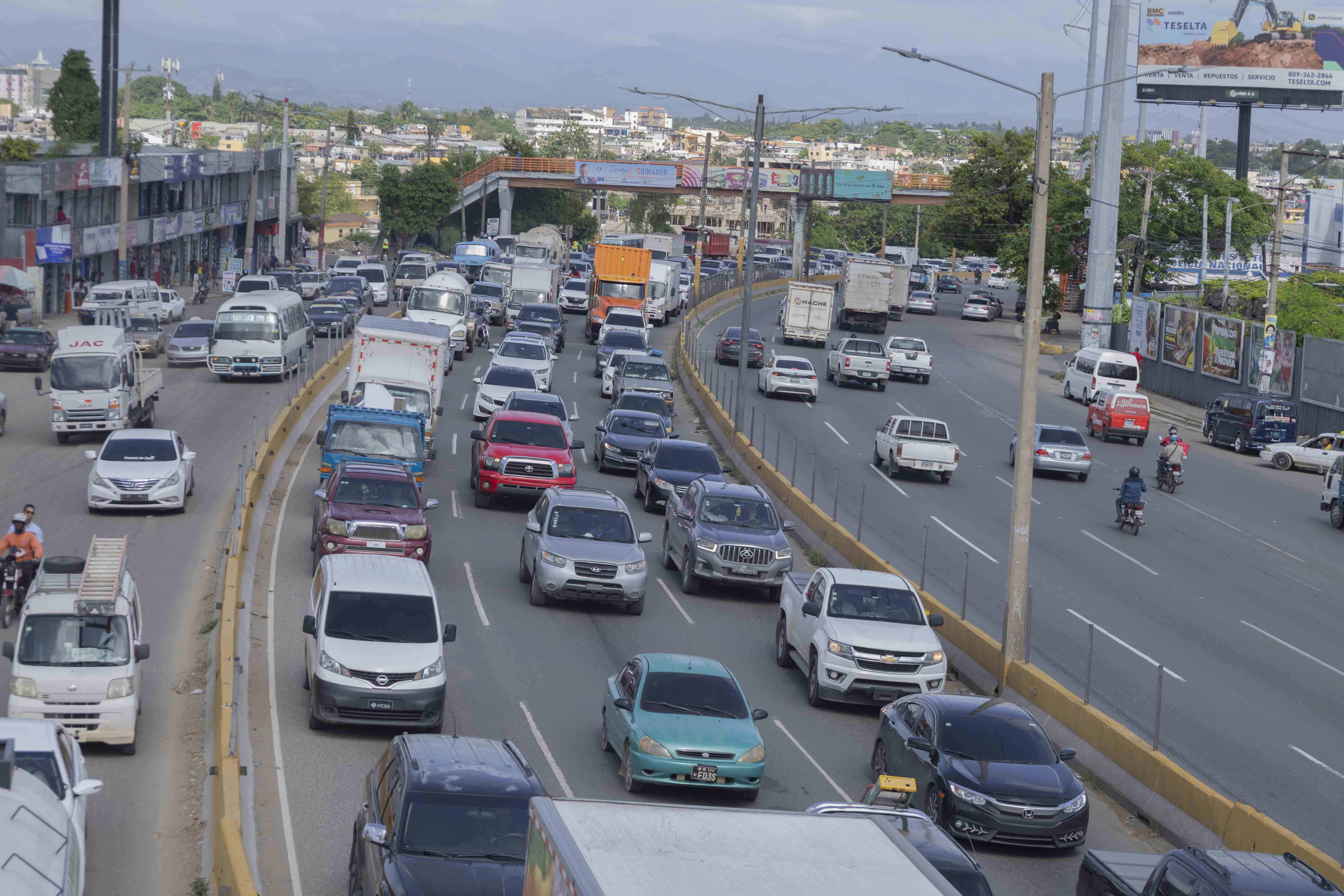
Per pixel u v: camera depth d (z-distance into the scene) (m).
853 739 20.73
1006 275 139.00
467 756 12.95
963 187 107.31
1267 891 11.34
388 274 89.69
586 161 125.06
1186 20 106.25
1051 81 22.55
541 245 86.88
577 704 20.89
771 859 7.31
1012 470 46.09
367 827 11.81
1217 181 93.81
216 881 12.95
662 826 7.64
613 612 26.59
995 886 15.41
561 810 7.80
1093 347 68.38
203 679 20.17
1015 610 22.86
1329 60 104.25
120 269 68.19
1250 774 19.86
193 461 32.28
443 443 41.47
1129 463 49.72
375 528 25.56
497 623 24.80
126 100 80.56
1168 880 12.30
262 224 113.50
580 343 69.50
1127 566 33.75
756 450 43.25
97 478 29.72
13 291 64.69
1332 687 25.20
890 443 42.88
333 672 18.20
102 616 17.67
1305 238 113.50
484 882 11.33
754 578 28.23
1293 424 54.16
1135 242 92.62
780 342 76.44
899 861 7.46
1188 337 70.25
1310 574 34.69
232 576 23.30
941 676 22.05
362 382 38.19
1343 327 77.75
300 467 36.41
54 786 13.29
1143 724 21.78
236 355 49.59
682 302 86.38
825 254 156.50
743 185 115.06
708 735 17.25
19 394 47.03
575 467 36.25
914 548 33.34
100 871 14.08
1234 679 25.11
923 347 66.00
